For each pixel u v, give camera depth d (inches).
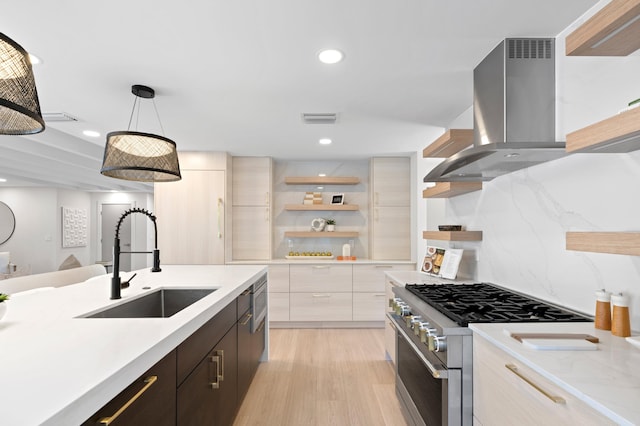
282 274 183.6
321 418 95.0
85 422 31.8
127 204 374.6
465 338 60.7
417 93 105.4
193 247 182.9
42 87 99.5
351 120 131.6
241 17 66.8
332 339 164.6
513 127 75.2
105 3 62.2
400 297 92.0
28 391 31.2
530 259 82.8
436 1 62.2
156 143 89.3
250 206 196.7
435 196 127.0
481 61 85.2
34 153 168.9
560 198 72.5
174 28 70.4
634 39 48.4
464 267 119.2
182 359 55.1
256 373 125.1
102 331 50.3
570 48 52.3
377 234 193.8
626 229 56.9
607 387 36.0
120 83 97.0
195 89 101.5
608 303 56.5
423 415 73.7
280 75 92.7
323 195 210.4
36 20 67.2
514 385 47.6
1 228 329.1
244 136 154.6
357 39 75.2
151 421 44.3
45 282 102.9
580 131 51.5
